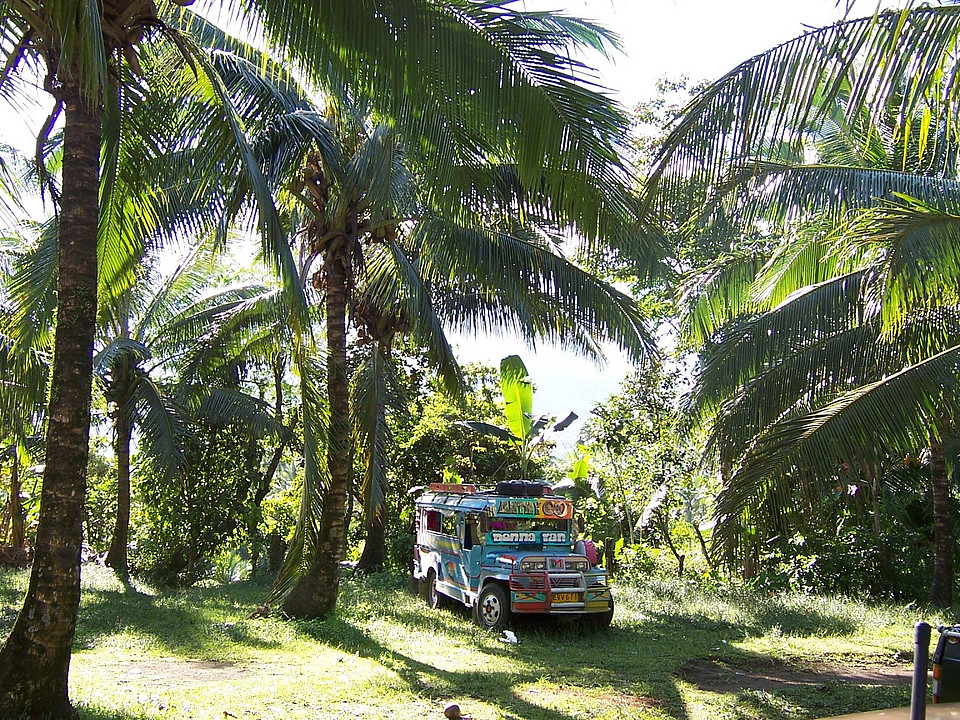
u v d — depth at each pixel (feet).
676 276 28.86
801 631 39.81
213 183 28.73
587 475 64.85
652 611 45.60
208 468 62.44
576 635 38.86
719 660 33.65
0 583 51.67
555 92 19.11
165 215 29.71
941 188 30.45
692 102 19.66
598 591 39.50
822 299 35.32
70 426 19.85
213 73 25.29
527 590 38.42
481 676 28.71
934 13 16.94
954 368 25.95
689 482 64.80
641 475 64.59
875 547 51.70
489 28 19.08
